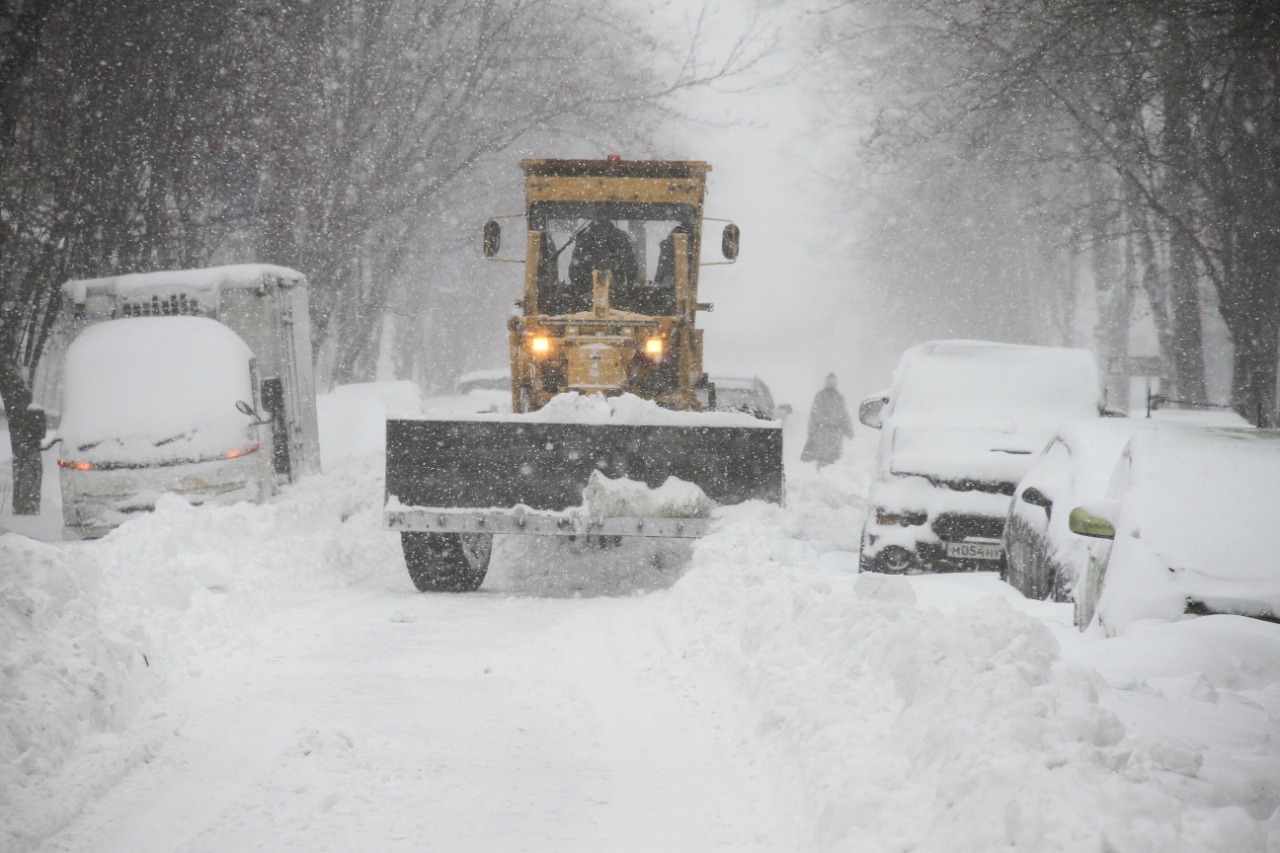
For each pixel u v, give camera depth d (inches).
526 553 1937.7
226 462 2284.7
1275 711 830.5
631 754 882.1
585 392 1825.8
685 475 1643.7
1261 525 1089.4
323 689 1078.4
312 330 4562.0
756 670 1017.5
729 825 727.7
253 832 713.0
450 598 1665.8
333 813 747.4
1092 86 3575.3
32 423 2726.4
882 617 948.0
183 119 3617.1
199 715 980.6
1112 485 1256.8
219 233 4200.3
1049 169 4222.4
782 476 1652.3
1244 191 3297.2
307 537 1838.1
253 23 3941.9
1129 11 3063.5
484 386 3784.5
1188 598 1027.3
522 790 798.5
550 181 2036.2
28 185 3085.6
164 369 2348.7
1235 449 1176.8
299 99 4303.6
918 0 3939.5
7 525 2551.7
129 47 3339.1
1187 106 3312.0
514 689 1087.6
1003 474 1742.1
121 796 777.6
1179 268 3939.5
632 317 1905.8
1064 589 1343.5
